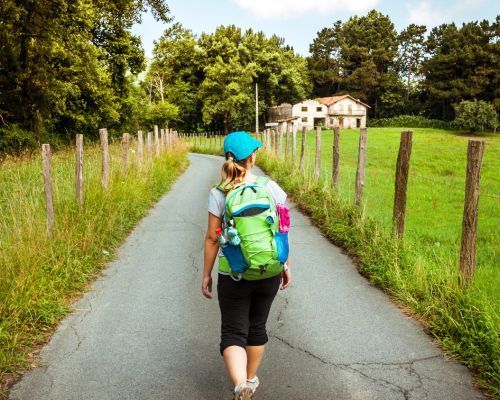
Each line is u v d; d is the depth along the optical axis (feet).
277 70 296.92
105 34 111.96
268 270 9.61
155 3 85.76
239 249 9.50
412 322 15.60
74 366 12.88
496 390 11.34
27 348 13.57
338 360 13.12
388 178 60.29
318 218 30.19
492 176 79.61
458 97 295.89
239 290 9.87
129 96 150.20
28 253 17.94
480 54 291.79
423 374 12.36
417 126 309.01
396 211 21.63
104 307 17.03
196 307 17.10
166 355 13.55
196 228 29.84
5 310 14.79
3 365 12.46
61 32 73.26
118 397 11.44
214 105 265.54
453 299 15.52
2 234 19.25
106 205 27.43
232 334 9.80
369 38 393.50
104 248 23.82
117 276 20.48
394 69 414.82
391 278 18.37
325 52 435.53
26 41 71.67
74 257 20.31
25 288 16.08
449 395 11.41
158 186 43.39
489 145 128.88
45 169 21.12
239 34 312.29
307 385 11.87
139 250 24.64
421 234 32.01
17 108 75.82
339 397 11.34
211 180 55.88
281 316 16.15
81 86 94.99
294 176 45.24
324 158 88.58
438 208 44.32
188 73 290.15
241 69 264.72
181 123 284.41
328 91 404.57
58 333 14.88
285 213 9.95
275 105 315.99
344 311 16.52
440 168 91.45
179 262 22.58
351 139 163.53
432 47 403.54
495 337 12.69
